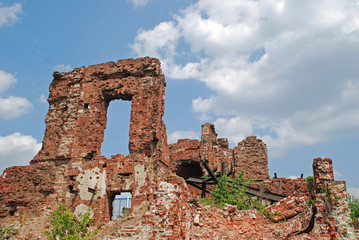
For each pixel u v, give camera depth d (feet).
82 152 69.10
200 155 103.86
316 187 47.88
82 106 73.31
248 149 104.17
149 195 60.75
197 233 42.96
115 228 53.52
